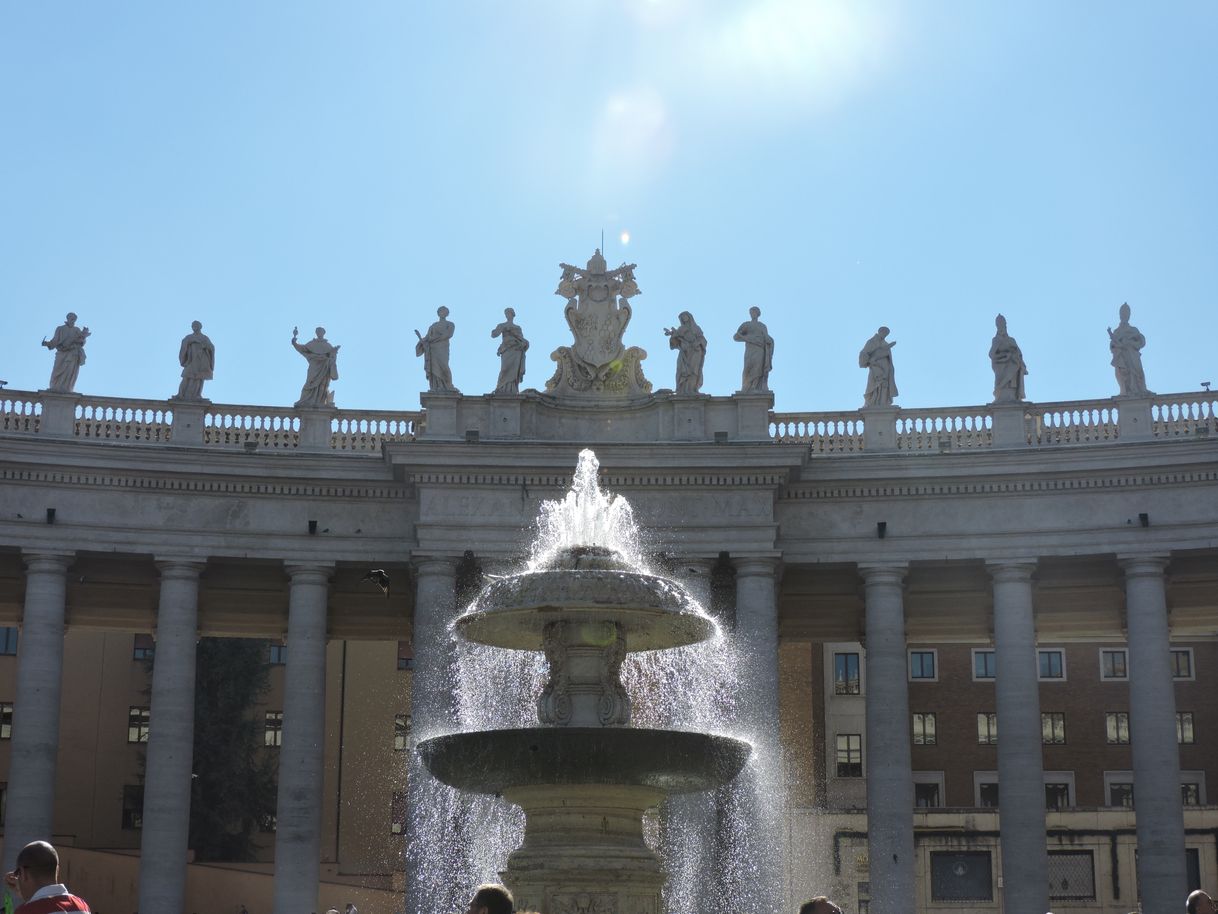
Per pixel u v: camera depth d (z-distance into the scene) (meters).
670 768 21.92
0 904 41.00
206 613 50.94
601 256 47.00
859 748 76.31
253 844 75.44
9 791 42.19
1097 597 49.72
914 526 44.88
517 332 45.69
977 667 77.81
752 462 43.91
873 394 46.00
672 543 44.00
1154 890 41.91
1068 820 71.44
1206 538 43.31
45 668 42.94
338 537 44.94
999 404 45.25
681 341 45.75
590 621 23.25
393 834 73.12
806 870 71.19
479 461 43.84
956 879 70.75
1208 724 76.44
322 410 45.59
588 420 45.75
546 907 21.80
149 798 42.69
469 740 21.75
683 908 41.50
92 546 43.72
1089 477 44.19
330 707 74.00
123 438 44.94
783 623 52.50
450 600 43.53
